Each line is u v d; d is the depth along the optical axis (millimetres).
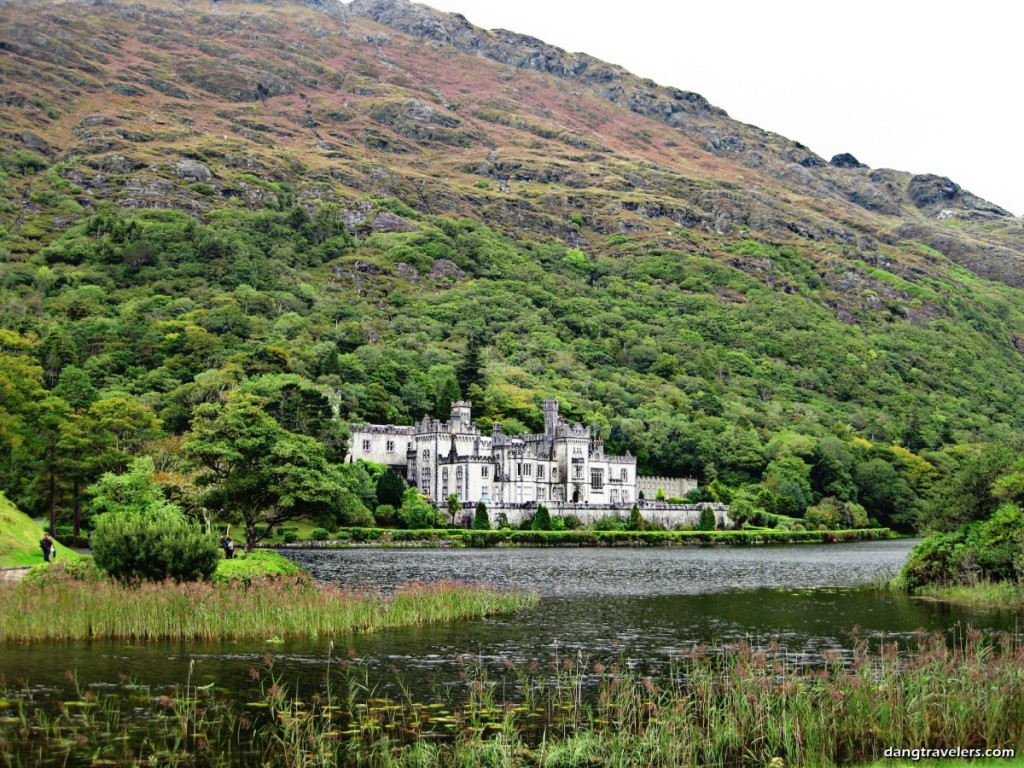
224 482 107250
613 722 45844
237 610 64500
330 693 49812
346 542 161875
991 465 100812
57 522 138625
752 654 55031
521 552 154375
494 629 70250
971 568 94750
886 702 43688
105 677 51625
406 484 191625
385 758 39781
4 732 42312
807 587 103562
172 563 69062
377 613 70562
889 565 137250
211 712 46000
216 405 114250
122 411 146000
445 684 52781
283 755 40500
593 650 63312
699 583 107562
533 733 44469
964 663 49219
